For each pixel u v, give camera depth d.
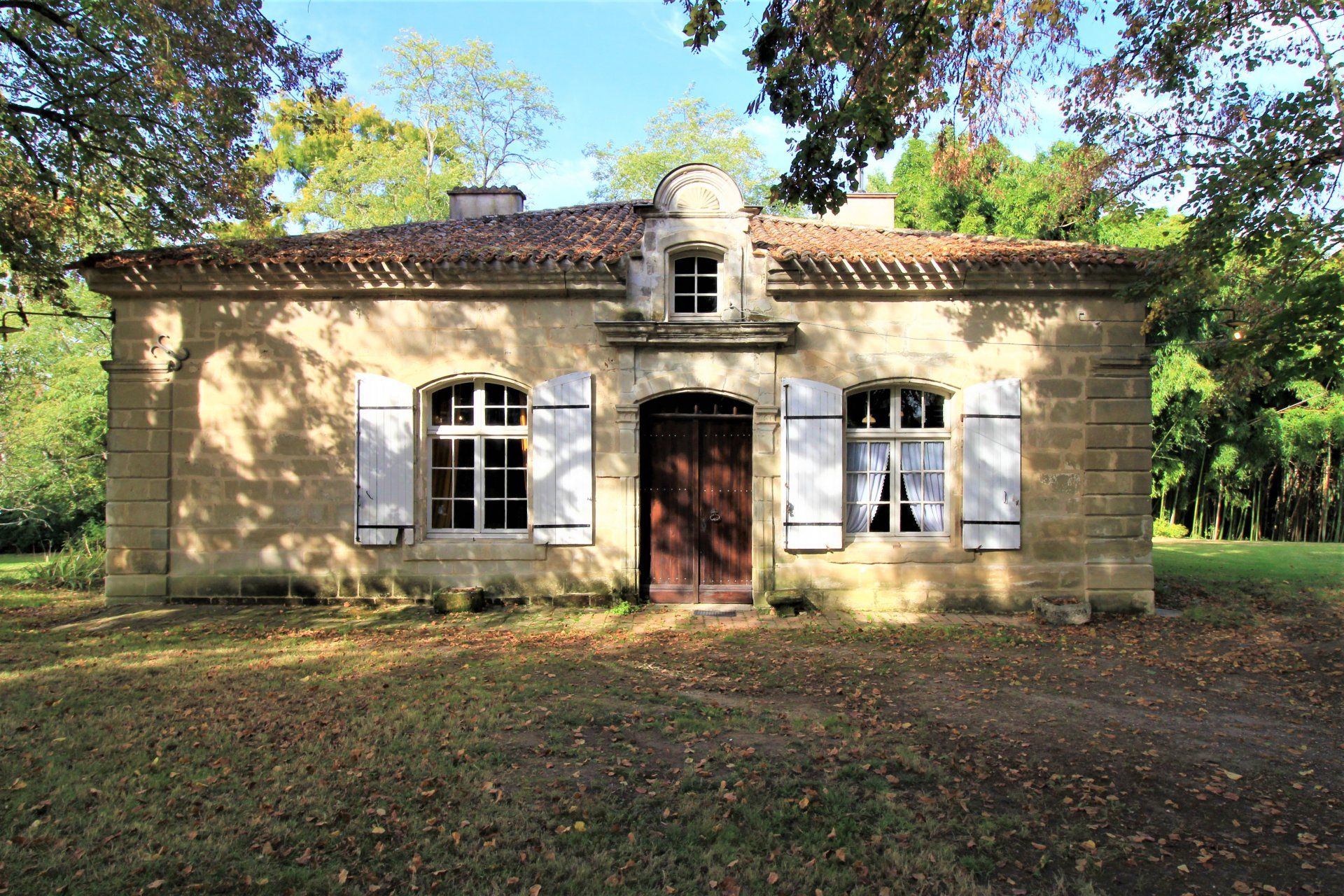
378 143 25.64
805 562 9.88
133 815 4.06
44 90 9.85
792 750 5.06
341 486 9.86
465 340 9.90
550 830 3.98
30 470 17.97
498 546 9.85
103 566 12.56
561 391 9.82
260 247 9.92
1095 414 9.84
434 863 3.65
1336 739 5.47
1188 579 12.20
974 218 21.20
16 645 7.77
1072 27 8.55
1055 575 9.84
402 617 9.21
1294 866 3.78
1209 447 22.48
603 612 9.49
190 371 9.86
